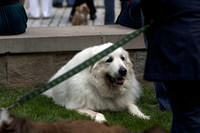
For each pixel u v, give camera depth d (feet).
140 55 25.93
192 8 11.87
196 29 11.73
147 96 24.20
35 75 25.68
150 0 12.60
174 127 13.08
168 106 21.59
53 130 10.62
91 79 20.86
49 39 24.80
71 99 21.45
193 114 12.40
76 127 11.09
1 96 23.61
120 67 20.25
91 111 20.67
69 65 21.67
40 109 20.16
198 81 11.83
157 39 12.30
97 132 11.12
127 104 22.11
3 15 24.98
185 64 11.60
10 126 9.69
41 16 50.44
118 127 11.94
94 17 48.37
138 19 26.03
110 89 21.08
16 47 24.70
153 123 19.21
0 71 25.34
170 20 12.09
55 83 10.80
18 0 26.05
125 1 28.04
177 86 12.42
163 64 12.05
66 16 50.67
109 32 25.59
